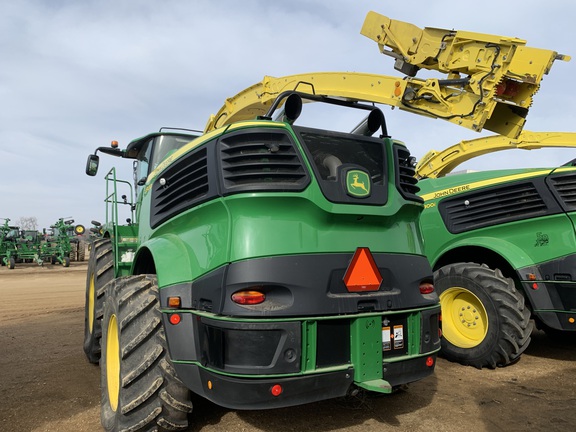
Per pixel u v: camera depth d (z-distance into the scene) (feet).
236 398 8.03
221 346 8.21
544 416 10.87
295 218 8.80
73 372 14.98
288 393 8.11
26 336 21.39
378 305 9.14
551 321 14.97
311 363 8.34
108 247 16.61
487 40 13.71
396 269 9.65
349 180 9.31
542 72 13.24
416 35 15.06
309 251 8.70
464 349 15.52
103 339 11.30
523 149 21.08
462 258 17.98
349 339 8.86
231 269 8.39
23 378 14.35
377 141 10.32
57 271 67.67
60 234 77.82
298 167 8.93
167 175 11.43
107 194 17.24
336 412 11.06
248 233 8.51
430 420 10.61
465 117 13.94
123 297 10.07
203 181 9.58
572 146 20.27
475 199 16.98
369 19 16.10
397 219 10.12
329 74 15.92
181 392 9.36
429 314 9.95
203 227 9.53
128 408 9.07
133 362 9.33
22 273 64.90
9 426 10.63
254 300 8.17
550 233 15.12
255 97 17.46
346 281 8.88
